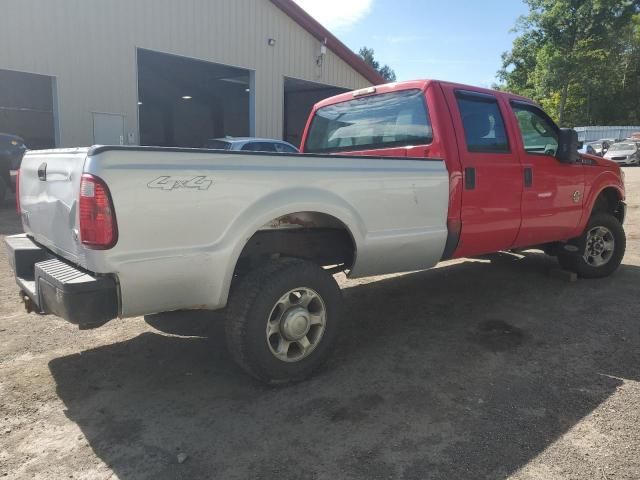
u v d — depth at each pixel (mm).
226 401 3188
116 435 2826
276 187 3182
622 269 6277
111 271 2715
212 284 3039
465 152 4227
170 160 2830
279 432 2844
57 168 3094
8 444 2738
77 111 12625
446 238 4141
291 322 3279
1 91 20859
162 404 3154
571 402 3137
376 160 3656
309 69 18266
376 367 3645
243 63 16062
